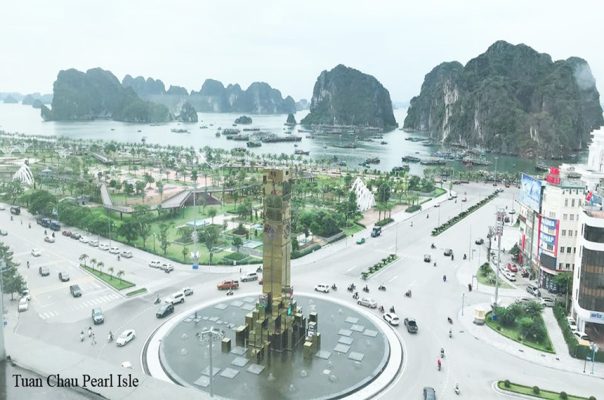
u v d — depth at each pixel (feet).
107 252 543.80
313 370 302.45
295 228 621.31
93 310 371.76
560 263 449.06
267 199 325.21
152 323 366.63
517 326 375.86
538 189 481.46
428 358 326.24
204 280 463.01
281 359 315.78
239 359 313.32
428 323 380.99
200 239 584.40
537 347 345.10
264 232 329.31
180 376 289.94
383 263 519.19
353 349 331.16
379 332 356.79
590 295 359.87
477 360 325.01
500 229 404.36
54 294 419.95
